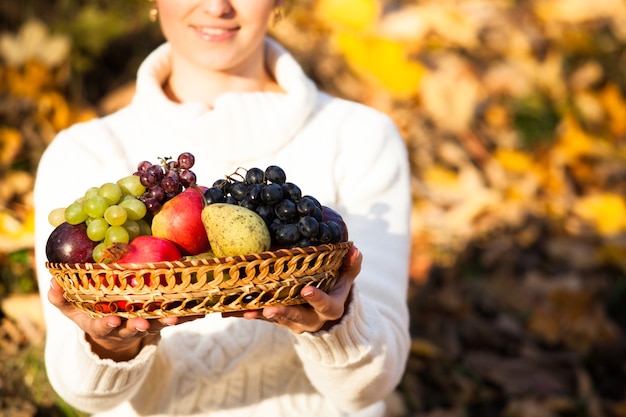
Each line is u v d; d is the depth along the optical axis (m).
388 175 2.48
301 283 1.74
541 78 5.57
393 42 5.14
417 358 4.14
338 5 5.25
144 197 1.84
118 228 1.76
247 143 2.44
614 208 5.00
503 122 5.39
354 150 2.49
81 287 1.74
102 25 4.85
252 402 2.40
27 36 4.61
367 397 2.30
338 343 2.13
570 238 4.89
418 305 4.43
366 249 2.40
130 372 2.13
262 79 2.62
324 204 2.42
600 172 5.33
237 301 1.70
